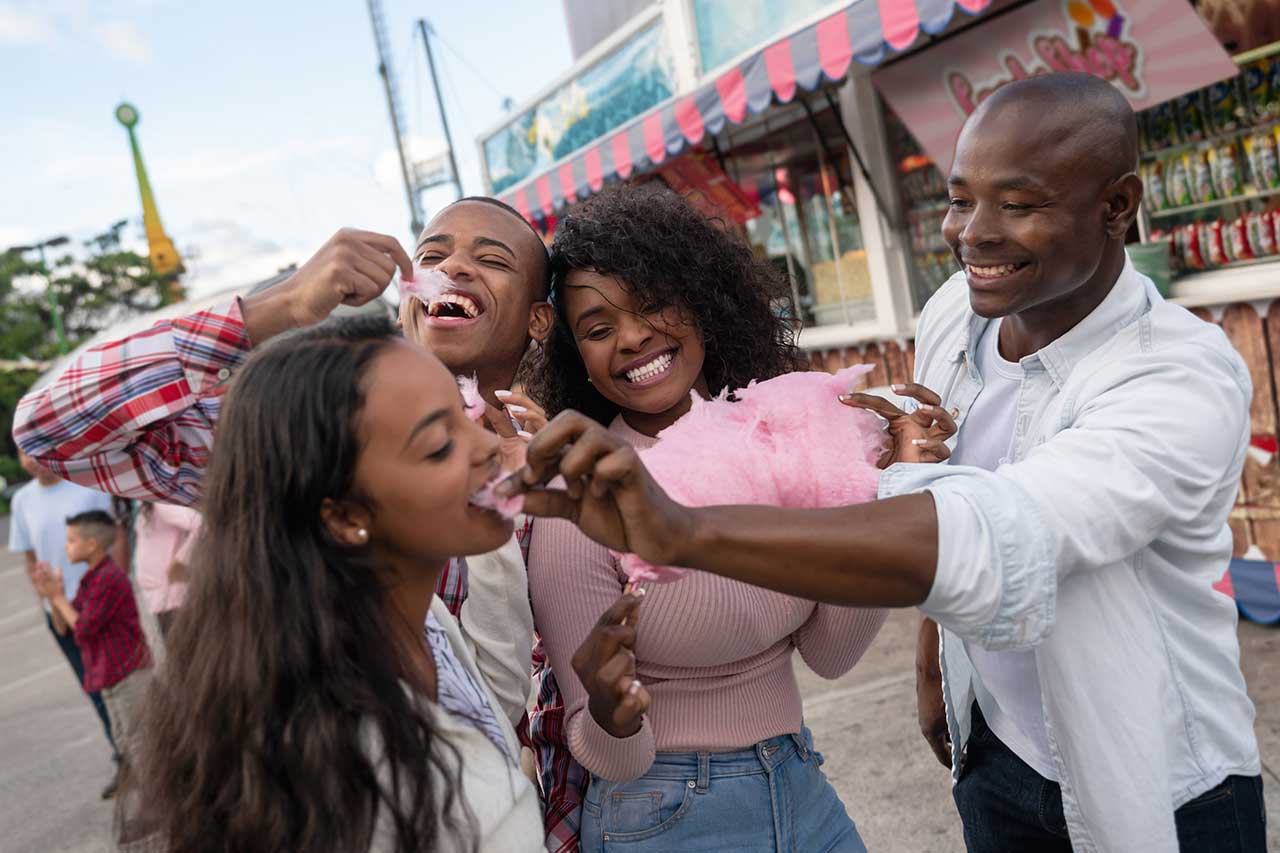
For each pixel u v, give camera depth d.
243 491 0.98
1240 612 3.79
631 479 0.91
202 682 0.97
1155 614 1.34
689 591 1.37
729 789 1.45
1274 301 3.78
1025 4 4.09
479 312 1.60
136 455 1.36
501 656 1.44
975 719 1.68
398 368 0.99
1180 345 1.28
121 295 50.03
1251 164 3.97
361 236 1.32
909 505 1.04
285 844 0.92
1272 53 3.82
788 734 1.54
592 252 1.50
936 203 5.49
